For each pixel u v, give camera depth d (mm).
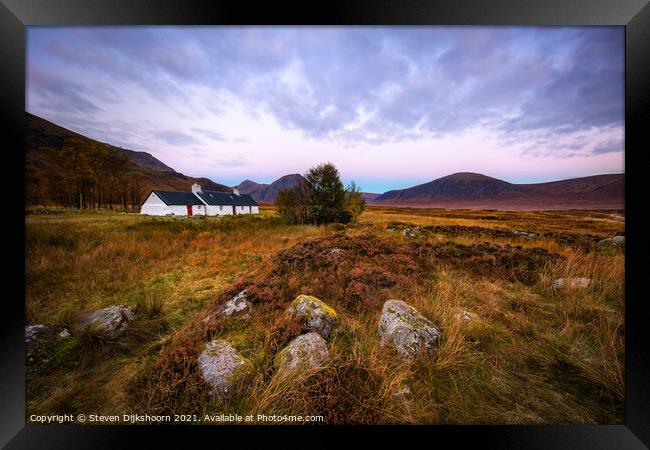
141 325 3633
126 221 12617
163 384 2604
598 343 3084
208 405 2469
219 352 2766
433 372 2656
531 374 2723
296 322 3160
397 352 2816
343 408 2379
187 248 8438
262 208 41875
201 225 12867
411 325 2982
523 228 11914
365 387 2488
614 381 2643
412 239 9047
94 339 3209
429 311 3592
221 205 33062
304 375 2500
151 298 4504
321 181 13859
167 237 9516
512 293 4539
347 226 12945
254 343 3000
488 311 3840
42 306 4336
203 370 2639
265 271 5477
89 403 2658
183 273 6145
